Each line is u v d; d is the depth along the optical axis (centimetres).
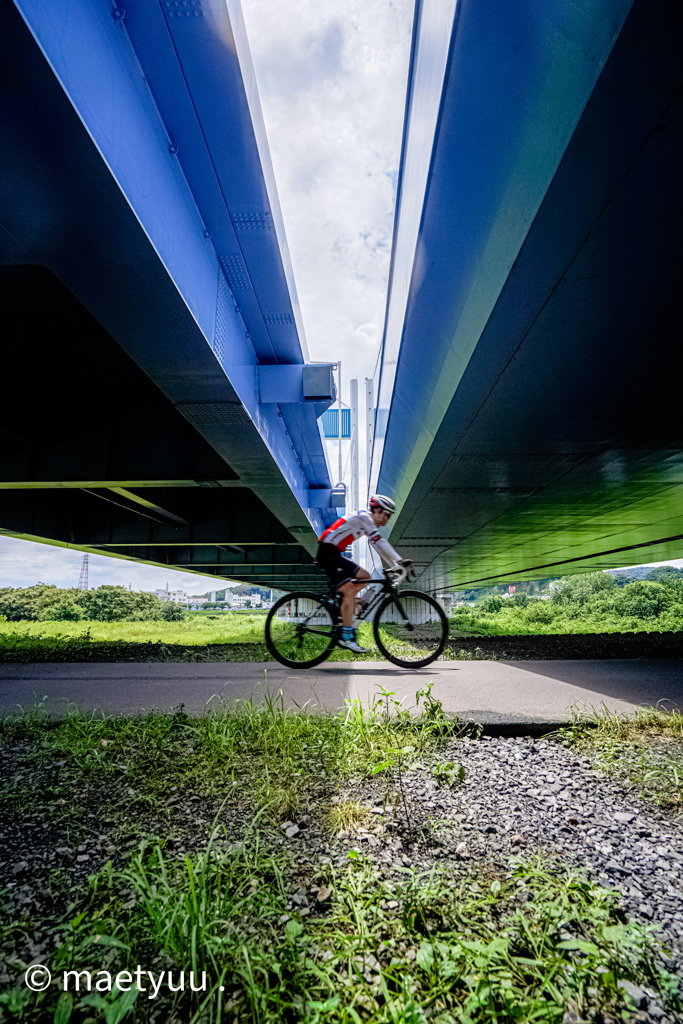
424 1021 125
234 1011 143
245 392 651
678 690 522
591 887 191
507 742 378
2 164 280
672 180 336
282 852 226
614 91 275
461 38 333
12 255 360
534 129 329
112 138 294
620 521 1575
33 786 302
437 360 681
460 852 226
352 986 149
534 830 246
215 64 346
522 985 150
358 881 196
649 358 571
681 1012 142
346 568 525
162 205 375
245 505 1631
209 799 284
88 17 273
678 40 247
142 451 867
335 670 698
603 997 147
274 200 493
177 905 162
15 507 1422
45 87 237
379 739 363
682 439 825
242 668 732
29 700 520
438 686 549
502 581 4831
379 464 1381
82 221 324
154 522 1622
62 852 230
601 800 279
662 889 199
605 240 391
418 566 3114
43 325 596
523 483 1105
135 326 455
